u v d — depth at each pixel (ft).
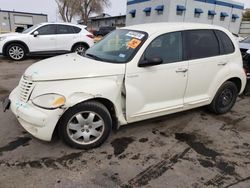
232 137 13.12
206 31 14.21
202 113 16.14
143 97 11.93
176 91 13.01
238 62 15.71
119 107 11.46
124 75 11.22
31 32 33.88
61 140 11.71
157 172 9.87
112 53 12.43
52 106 9.91
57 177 9.32
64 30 35.68
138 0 81.97
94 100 10.89
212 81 14.49
